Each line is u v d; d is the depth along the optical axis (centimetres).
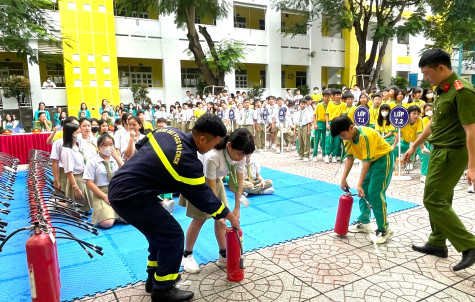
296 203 530
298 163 887
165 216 254
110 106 1445
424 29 1834
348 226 385
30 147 906
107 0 1683
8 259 363
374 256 339
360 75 1844
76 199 485
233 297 272
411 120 679
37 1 989
